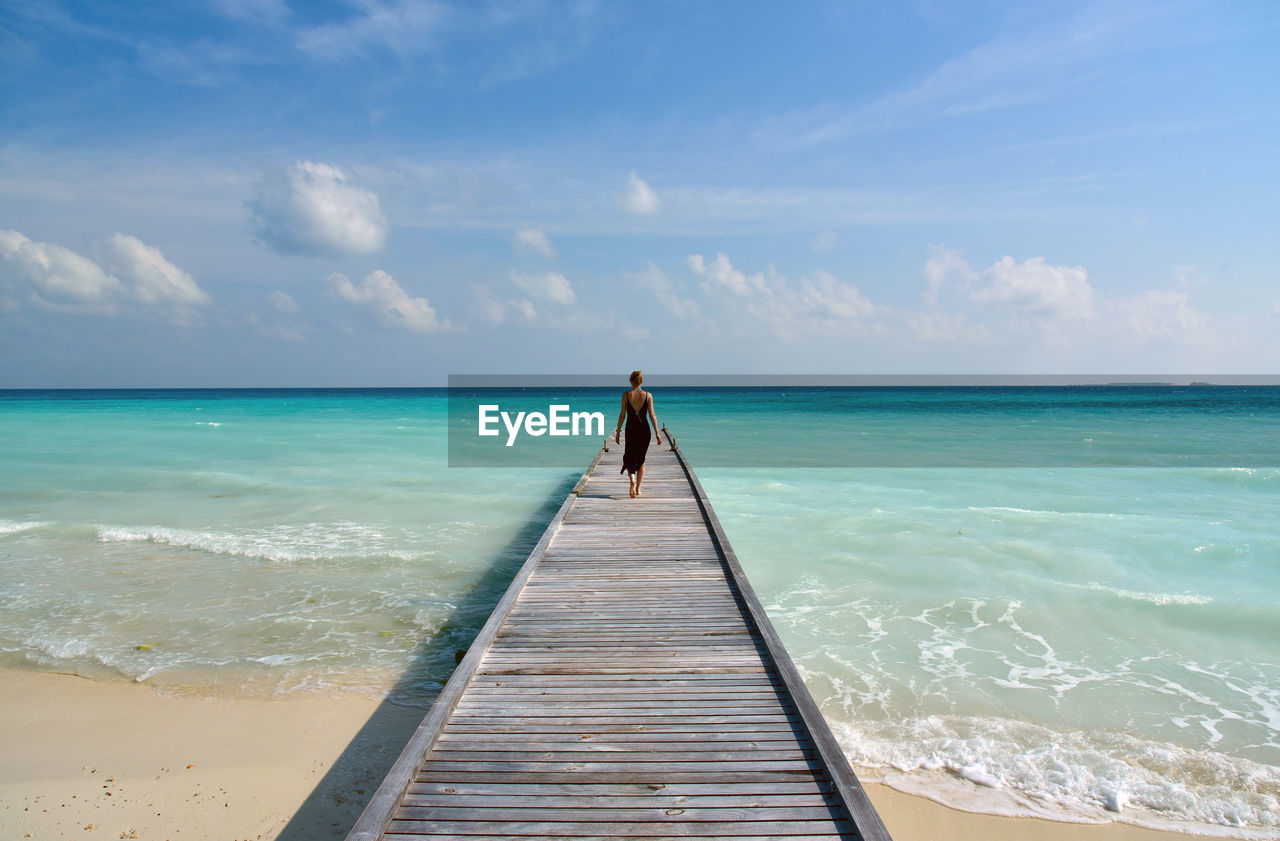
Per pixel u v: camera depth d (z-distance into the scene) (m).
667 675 4.52
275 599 8.12
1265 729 5.23
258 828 4.20
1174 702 5.64
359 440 25.70
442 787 3.27
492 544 10.56
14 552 10.09
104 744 5.12
